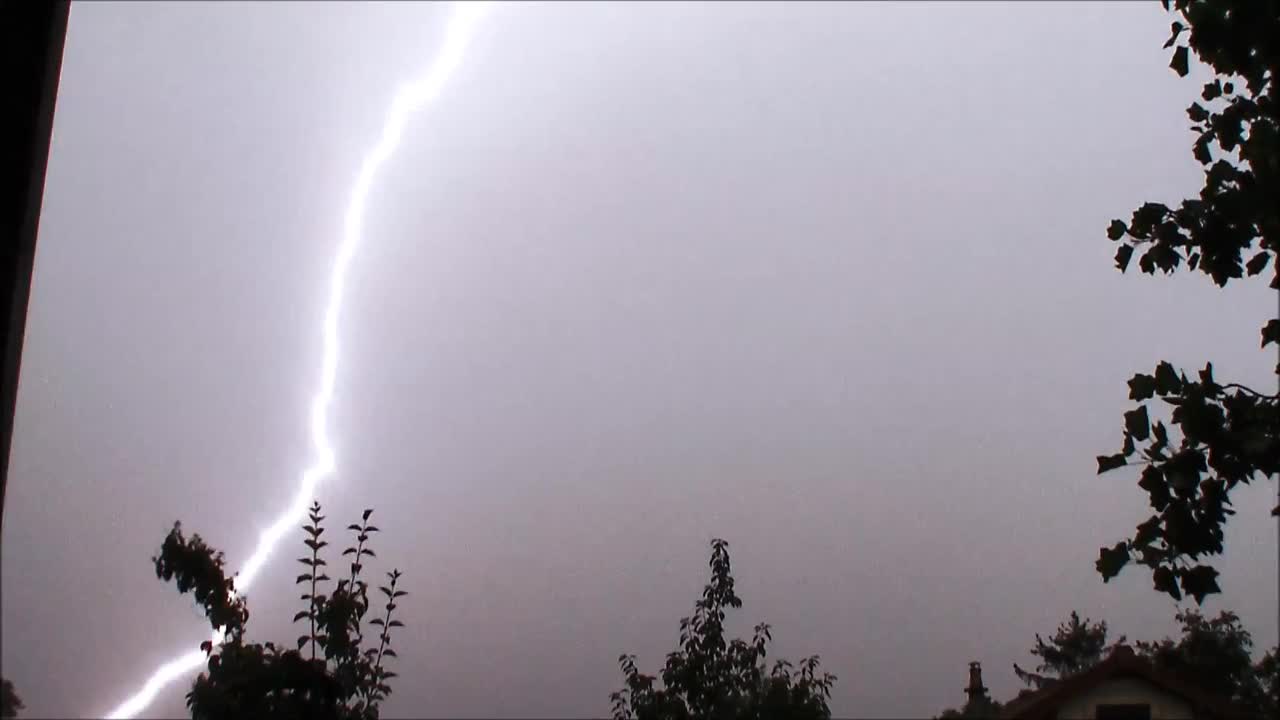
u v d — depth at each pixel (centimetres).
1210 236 416
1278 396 397
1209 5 402
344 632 577
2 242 234
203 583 592
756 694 725
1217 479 399
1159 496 400
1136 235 435
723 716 707
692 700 720
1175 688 1073
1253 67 400
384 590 603
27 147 238
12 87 237
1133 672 1082
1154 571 400
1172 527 396
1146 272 433
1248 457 387
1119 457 410
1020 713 1085
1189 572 397
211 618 591
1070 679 1088
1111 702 1078
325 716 548
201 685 557
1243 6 397
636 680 727
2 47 237
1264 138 387
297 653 554
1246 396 400
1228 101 419
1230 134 409
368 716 582
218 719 547
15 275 236
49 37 242
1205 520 396
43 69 240
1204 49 405
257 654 561
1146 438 407
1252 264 407
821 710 727
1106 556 407
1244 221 396
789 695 724
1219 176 409
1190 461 398
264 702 549
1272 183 387
